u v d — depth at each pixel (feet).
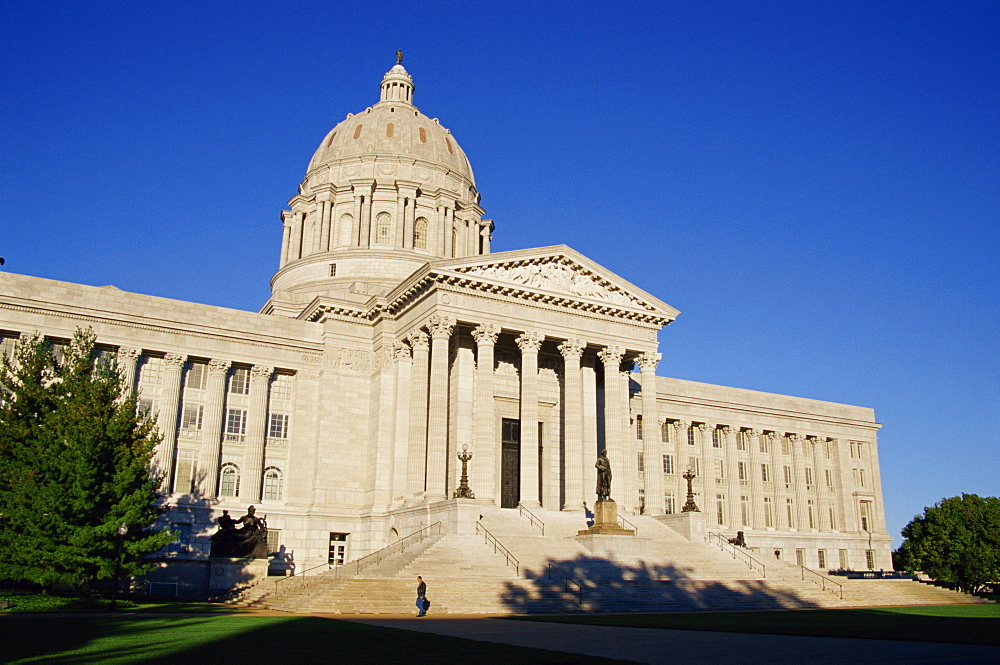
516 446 257.34
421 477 231.30
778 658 82.89
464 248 349.82
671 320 267.39
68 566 160.76
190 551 226.99
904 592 222.07
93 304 230.07
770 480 347.56
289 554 238.07
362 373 257.55
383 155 348.79
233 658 78.48
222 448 243.40
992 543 303.27
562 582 176.96
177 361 239.09
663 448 324.39
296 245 343.26
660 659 81.51
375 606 150.82
